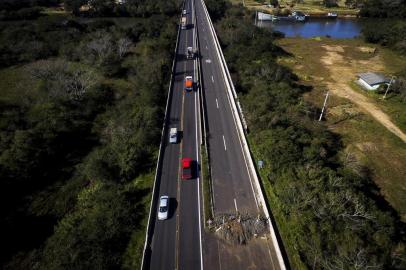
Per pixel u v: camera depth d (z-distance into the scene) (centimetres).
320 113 8000
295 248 3919
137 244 4094
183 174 5100
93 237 3959
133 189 4978
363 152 6538
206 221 4366
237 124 6719
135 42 12312
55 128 6331
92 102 7712
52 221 4625
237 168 5447
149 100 7119
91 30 13200
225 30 13100
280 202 4534
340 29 18088
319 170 4806
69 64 9619
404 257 3722
